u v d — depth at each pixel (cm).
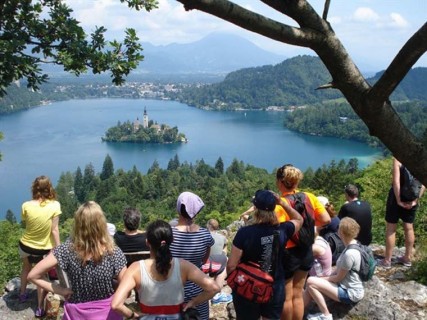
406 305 516
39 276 341
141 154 17225
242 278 370
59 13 557
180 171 12912
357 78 167
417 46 147
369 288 530
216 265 524
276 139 19612
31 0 536
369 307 501
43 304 538
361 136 19475
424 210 898
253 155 16175
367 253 498
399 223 888
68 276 342
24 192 10381
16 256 1418
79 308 339
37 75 555
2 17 518
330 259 530
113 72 571
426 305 514
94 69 564
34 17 546
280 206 429
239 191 10188
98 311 339
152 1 493
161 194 11225
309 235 417
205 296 324
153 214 7544
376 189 1362
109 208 9831
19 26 548
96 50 589
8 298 577
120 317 348
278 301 380
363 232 591
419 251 673
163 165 15400
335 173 4219
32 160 13825
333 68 169
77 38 555
